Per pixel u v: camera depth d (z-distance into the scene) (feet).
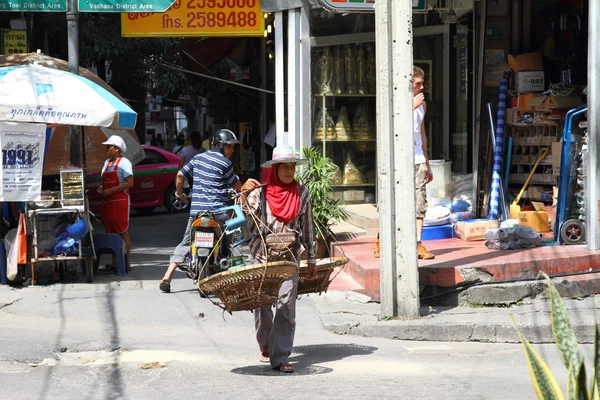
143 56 80.12
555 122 41.55
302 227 24.90
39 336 28.81
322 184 40.29
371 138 48.06
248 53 74.28
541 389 13.04
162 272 41.65
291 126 46.50
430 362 26.25
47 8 39.86
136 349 27.32
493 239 36.99
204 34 50.11
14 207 40.78
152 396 21.80
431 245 38.86
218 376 23.99
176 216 74.02
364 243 40.91
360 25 47.09
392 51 29.71
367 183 48.19
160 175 74.79
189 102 110.22
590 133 35.12
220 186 34.73
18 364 25.23
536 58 43.80
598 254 34.68
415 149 34.58
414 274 30.45
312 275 25.02
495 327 29.40
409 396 21.80
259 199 24.35
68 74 37.40
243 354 27.02
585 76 45.24
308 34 46.01
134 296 35.32
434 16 47.16
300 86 46.24
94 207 67.87
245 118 89.76
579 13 45.52
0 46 57.57
